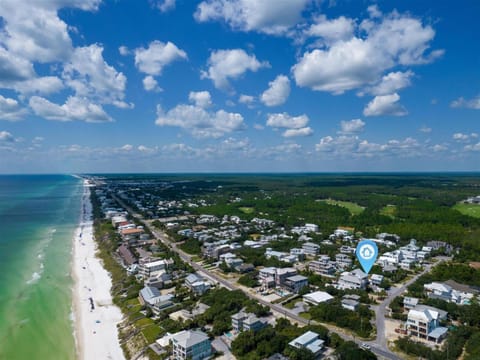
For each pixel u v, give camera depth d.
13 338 99.75
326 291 131.00
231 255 174.62
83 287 140.88
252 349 89.94
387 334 99.88
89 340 99.44
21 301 125.12
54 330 105.00
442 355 85.06
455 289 130.00
